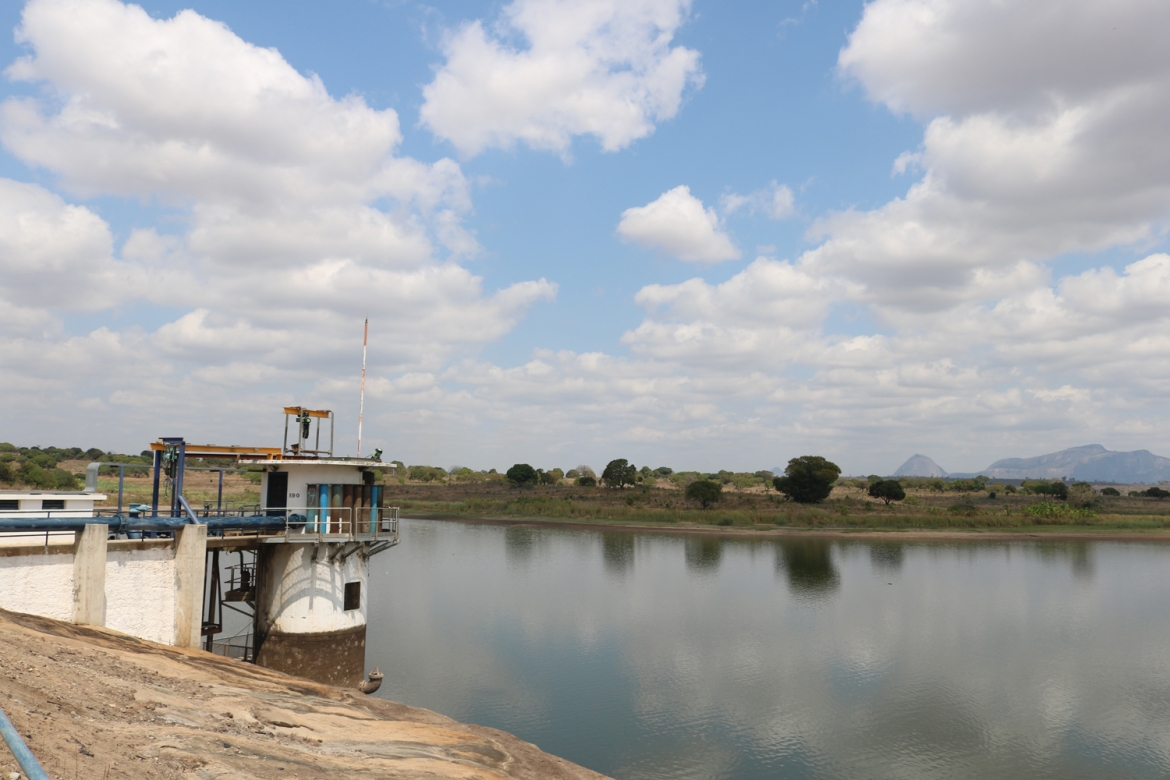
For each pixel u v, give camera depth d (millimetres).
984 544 103125
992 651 47750
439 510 147000
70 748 10469
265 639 32656
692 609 59594
